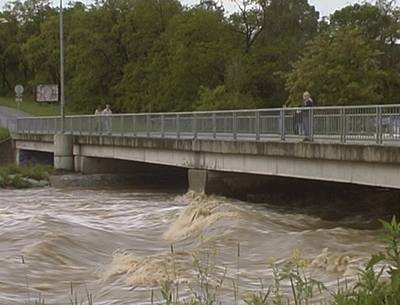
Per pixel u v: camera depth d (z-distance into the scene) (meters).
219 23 77.56
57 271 17.66
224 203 28.14
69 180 49.44
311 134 27.95
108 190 46.41
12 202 37.47
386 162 23.62
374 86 56.38
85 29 89.75
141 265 16.73
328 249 19.55
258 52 75.50
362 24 74.00
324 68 56.50
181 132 38.25
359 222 27.62
